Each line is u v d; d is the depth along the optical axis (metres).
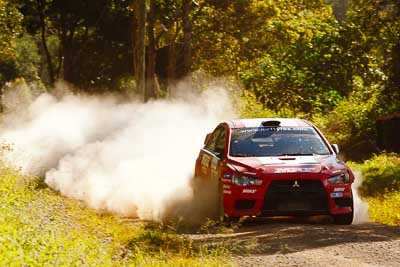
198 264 17.88
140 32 61.78
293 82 73.44
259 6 83.81
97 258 17.20
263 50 84.50
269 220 26.03
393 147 62.69
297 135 26.80
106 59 103.50
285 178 24.23
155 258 18.64
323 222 25.67
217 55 85.69
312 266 17.80
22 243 17.02
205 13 85.56
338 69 76.12
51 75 101.19
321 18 86.31
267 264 18.12
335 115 69.69
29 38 150.50
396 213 26.88
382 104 66.00
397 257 18.67
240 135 26.77
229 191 24.48
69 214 24.28
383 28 59.59
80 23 100.81
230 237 22.03
